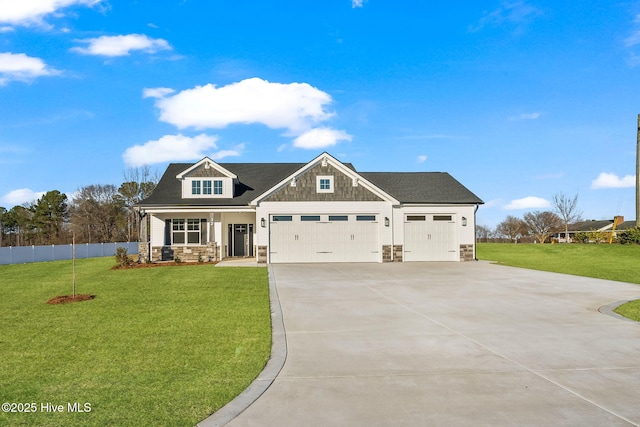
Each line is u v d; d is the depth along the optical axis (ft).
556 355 22.34
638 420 15.02
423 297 40.14
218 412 15.66
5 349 23.62
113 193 207.10
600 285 47.67
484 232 209.15
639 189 110.83
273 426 14.64
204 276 56.49
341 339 25.67
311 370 20.24
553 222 184.85
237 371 19.94
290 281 51.34
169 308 34.99
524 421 14.93
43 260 106.32
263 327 28.37
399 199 81.00
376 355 22.53
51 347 23.95
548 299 38.86
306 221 77.61
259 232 76.69
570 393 17.35
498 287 46.29
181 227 83.66
